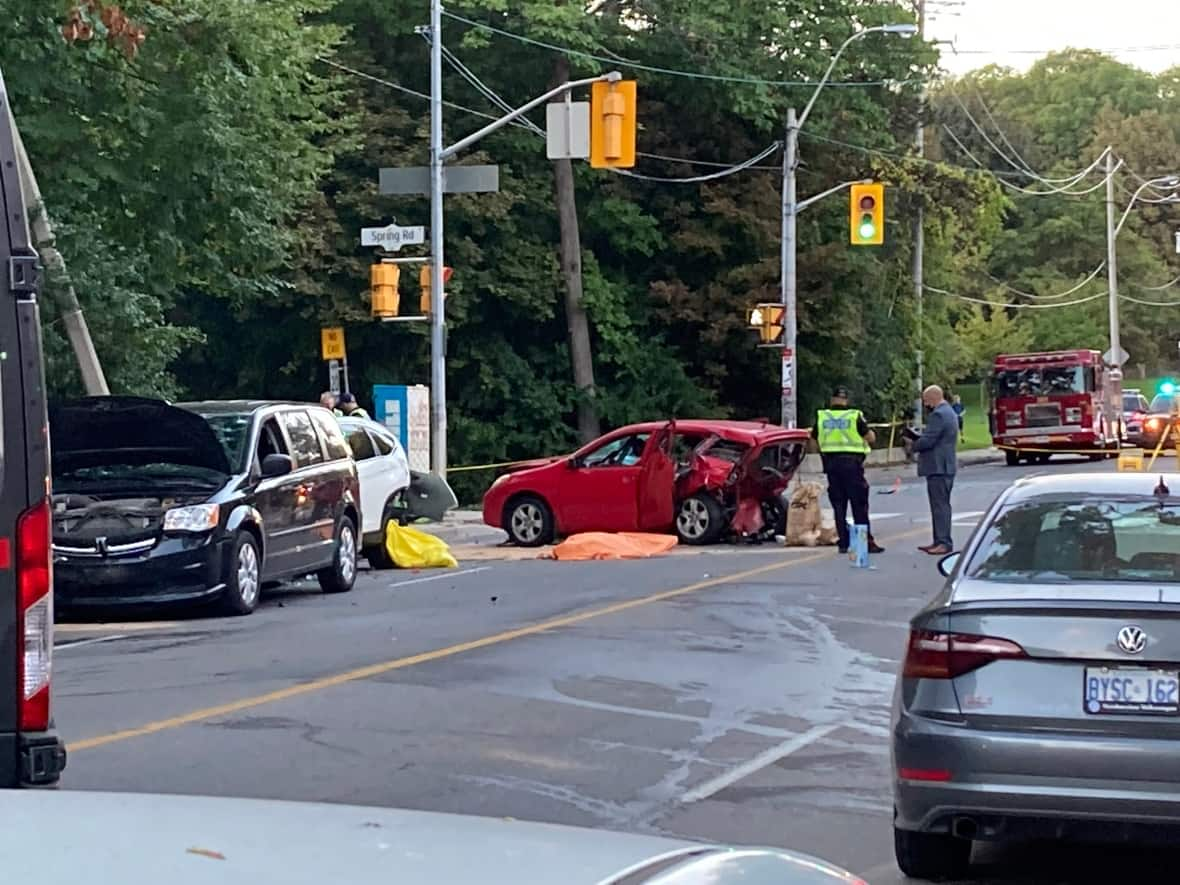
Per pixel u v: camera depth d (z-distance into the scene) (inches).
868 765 364.2
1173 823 247.6
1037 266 3361.2
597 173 1638.8
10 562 235.0
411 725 400.8
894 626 575.2
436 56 1058.1
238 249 943.0
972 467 1910.7
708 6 1598.2
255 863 98.0
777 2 1667.1
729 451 908.6
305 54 970.7
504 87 1561.3
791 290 1472.7
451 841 108.2
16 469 235.8
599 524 917.8
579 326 1587.1
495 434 1551.4
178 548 591.8
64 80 814.5
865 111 1765.5
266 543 641.0
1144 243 3351.4
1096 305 3243.1
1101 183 3152.1
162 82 873.5
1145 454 1502.2
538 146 1546.5
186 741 380.2
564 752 373.4
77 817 109.0
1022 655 257.1
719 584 701.9
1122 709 252.1
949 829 260.2
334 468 712.4
